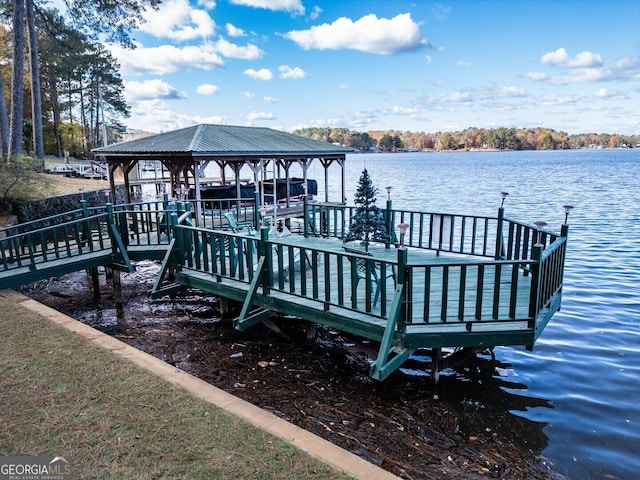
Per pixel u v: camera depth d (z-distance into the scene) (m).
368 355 5.56
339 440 3.99
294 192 17.36
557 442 4.14
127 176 14.69
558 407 4.80
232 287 5.91
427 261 6.97
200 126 15.27
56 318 5.59
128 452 2.94
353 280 4.77
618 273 10.95
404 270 4.32
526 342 4.42
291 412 4.46
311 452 3.02
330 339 6.33
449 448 3.97
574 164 70.62
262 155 13.40
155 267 10.67
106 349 4.64
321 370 5.43
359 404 4.67
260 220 10.23
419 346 4.43
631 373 5.69
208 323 6.98
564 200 26.36
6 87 34.62
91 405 3.52
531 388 5.21
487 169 61.47
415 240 14.27
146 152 12.70
